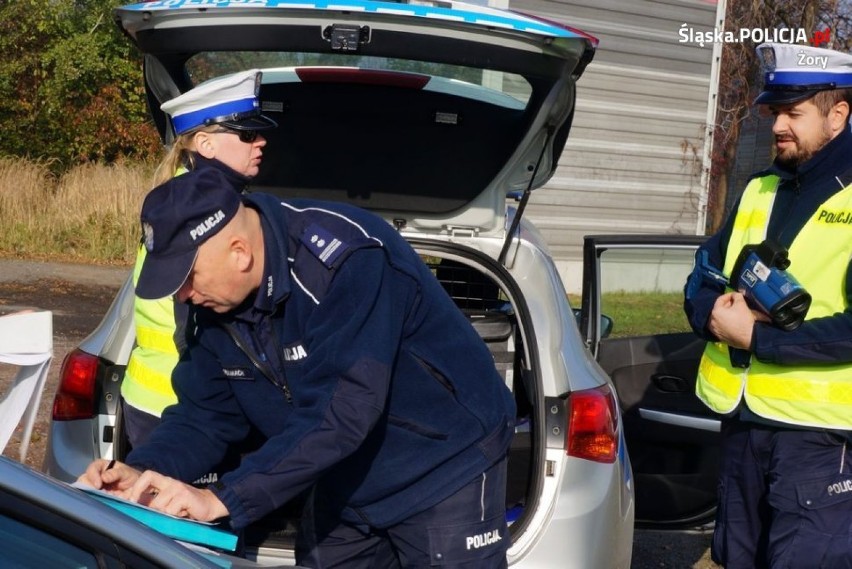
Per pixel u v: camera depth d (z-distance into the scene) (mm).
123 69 16516
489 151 3373
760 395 2885
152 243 1941
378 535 2418
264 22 2875
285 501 2027
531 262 3342
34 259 10766
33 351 2078
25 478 1556
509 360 3340
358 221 2166
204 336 2219
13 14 16203
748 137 19141
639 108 11852
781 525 2883
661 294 4145
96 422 3023
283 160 3465
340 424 2016
